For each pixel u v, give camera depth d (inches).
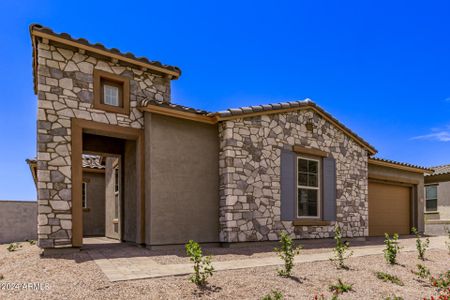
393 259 340.5
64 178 333.7
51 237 323.3
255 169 419.8
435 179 839.1
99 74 367.2
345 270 299.0
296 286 246.5
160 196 373.4
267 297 213.0
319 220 478.9
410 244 497.7
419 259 377.1
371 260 347.6
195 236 390.3
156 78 412.8
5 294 204.1
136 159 401.1
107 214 573.6
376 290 256.8
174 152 389.4
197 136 408.5
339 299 231.0
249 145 418.9
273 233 423.5
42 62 334.3
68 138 340.2
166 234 370.9
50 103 334.6
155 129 380.5
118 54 373.1
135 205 411.5
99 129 360.2
